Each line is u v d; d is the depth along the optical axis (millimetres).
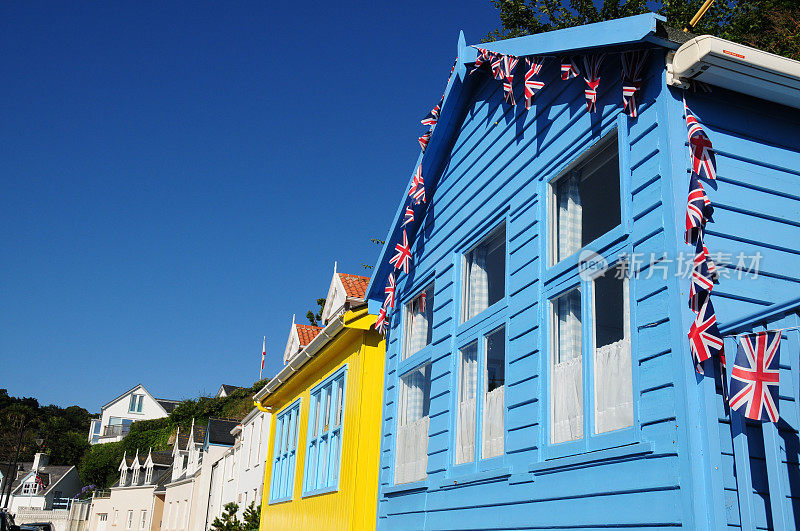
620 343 5523
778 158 5609
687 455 4578
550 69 7188
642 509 4918
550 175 6871
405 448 9430
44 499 73562
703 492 4496
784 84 5402
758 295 5113
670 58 5496
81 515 62969
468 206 8633
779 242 5359
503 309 7293
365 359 11031
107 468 76188
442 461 8086
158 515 47031
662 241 5191
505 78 7543
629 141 5793
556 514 5871
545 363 6383
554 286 6449
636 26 5594
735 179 5379
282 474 15648
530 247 6984
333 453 11938
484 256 8320
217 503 32781
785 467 4633
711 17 17609
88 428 112188
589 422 5652
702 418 4617
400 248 10164
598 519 5355
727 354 4754
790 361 4406
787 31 16688
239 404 69500
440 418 8352
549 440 6160
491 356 7555
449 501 7789
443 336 8656
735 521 4441
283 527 14375
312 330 23516
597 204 6270
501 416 7133
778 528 4199
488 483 7020
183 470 43344
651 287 5215
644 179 5508
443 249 9172
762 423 4402
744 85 5453
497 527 6727
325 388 13250
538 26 19250
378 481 10234
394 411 9898
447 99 9039
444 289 8906
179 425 72438
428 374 9352
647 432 5004
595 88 6211
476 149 8672
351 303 11391
